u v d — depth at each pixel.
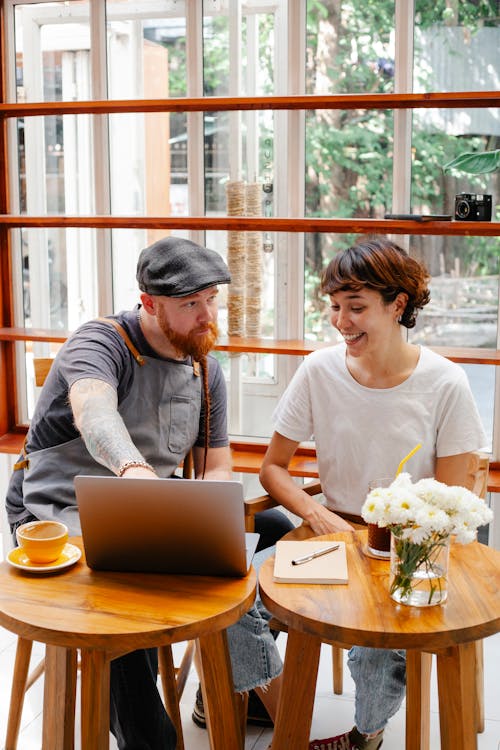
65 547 1.89
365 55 3.27
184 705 2.69
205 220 3.17
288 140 3.31
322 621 1.59
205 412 2.44
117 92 3.51
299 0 3.25
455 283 3.33
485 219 2.97
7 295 3.67
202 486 1.65
